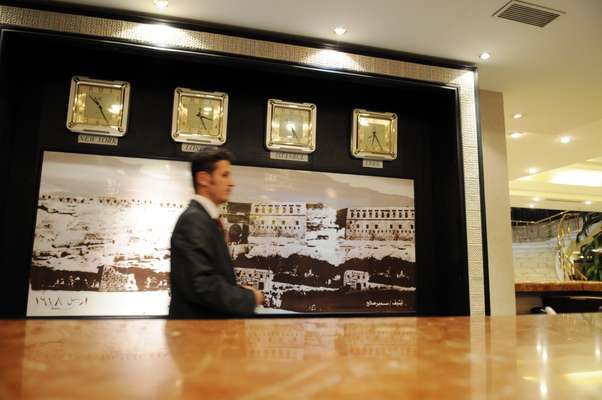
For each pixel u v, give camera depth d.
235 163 3.11
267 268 3.06
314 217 3.21
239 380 0.37
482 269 3.21
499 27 2.90
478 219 3.25
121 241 2.82
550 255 9.88
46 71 2.89
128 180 2.88
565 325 0.84
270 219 3.12
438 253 3.46
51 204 2.74
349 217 3.28
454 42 3.11
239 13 2.77
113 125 2.89
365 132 3.41
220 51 2.89
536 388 0.36
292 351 0.52
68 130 2.86
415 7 2.68
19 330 0.66
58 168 2.79
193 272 1.40
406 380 0.38
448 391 0.35
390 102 3.59
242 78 3.19
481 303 3.17
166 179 2.94
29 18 2.63
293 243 3.13
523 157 6.38
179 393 0.33
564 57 3.29
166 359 0.46
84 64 2.95
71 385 0.34
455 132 3.31
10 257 2.68
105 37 2.71
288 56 3.03
